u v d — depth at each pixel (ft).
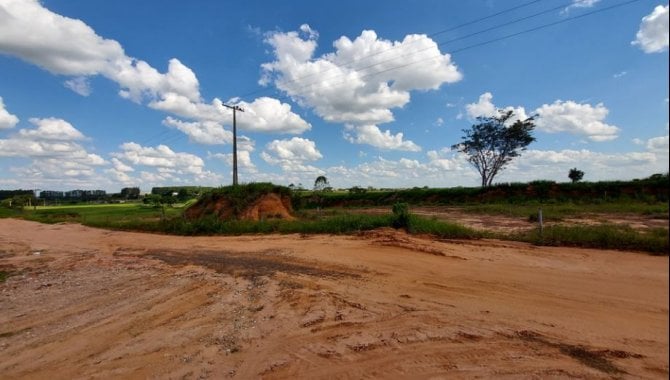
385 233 41.50
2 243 60.08
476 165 145.48
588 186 97.91
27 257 44.60
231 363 13.89
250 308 20.22
